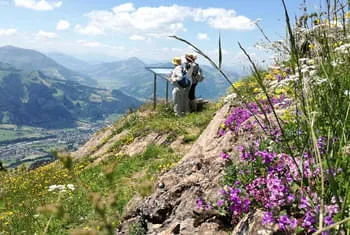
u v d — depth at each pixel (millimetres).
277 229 3141
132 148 16562
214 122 9828
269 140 4629
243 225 3859
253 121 6059
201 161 6293
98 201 1472
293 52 2541
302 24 2994
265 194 3701
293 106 4727
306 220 2818
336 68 3285
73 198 10742
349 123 3074
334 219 2439
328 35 2961
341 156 2871
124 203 8625
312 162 3322
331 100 3086
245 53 2420
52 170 18359
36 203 10414
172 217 5617
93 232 1419
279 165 3816
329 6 2873
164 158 14008
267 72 8656
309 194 2986
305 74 2873
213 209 4871
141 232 5672
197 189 5695
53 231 8219
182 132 16281
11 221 8859
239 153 5602
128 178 12219
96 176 13242
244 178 4398
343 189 2887
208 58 2354
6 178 18438
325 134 3309
